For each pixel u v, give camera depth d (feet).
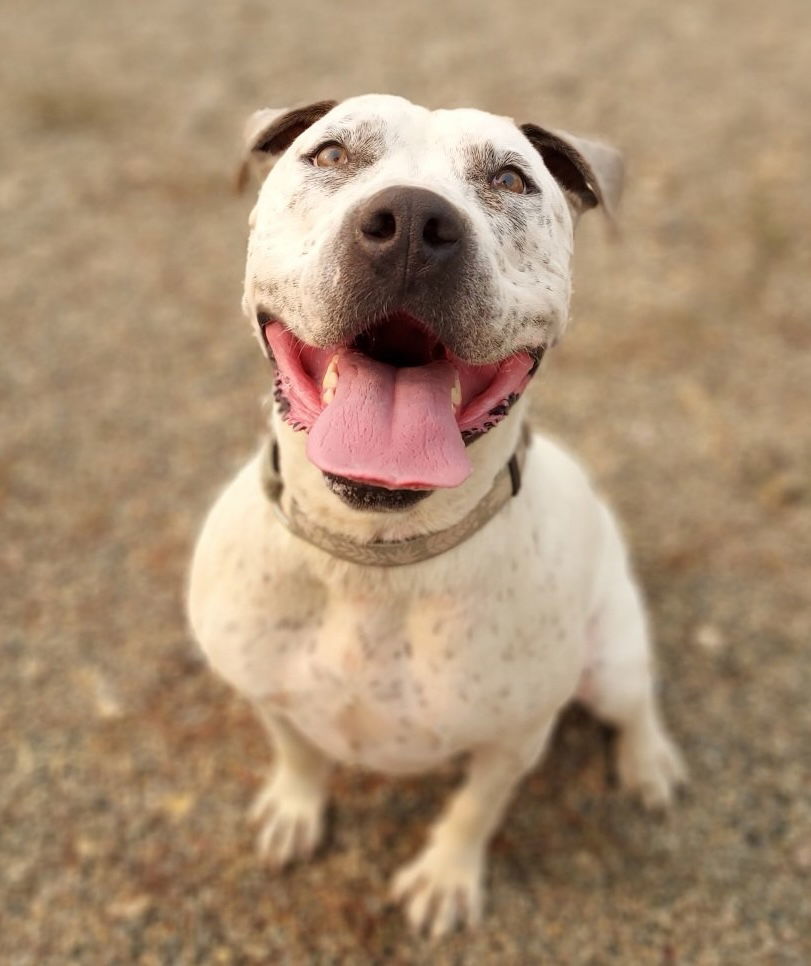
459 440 1.26
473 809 1.90
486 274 1.22
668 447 3.10
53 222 4.00
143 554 2.68
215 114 4.78
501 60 5.39
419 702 1.60
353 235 1.19
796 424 3.19
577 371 3.37
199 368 3.33
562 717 2.37
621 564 2.06
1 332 3.42
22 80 4.99
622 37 5.69
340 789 2.20
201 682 2.38
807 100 4.98
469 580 1.50
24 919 1.94
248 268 1.43
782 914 2.01
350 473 1.22
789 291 3.77
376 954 1.92
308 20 5.92
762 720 2.36
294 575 1.56
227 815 2.13
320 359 1.37
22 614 2.50
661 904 2.02
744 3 6.22
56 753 2.21
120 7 6.03
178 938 1.93
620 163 1.66
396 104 1.42
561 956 1.94
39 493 2.84
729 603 2.63
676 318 3.61
